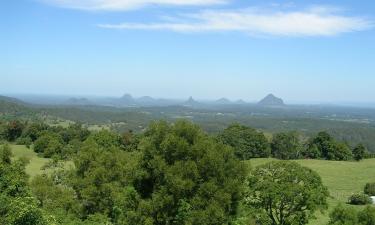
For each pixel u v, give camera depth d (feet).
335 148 395.55
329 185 265.95
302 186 123.85
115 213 129.80
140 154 102.42
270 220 126.31
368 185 240.94
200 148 98.63
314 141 409.28
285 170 127.85
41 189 147.43
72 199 148.15
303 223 126.11
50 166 265.34
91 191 142.72
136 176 100.73
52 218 75.92
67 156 300.81
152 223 95.30
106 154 152.66
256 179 127.24
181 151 97.76
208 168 97.86
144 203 96.32
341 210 120.78
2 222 73.20
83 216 144.46
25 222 69.56
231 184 98.84
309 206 124.98
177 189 94.58
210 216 93.40
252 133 399.03
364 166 334.03
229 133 393.91
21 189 120.67
